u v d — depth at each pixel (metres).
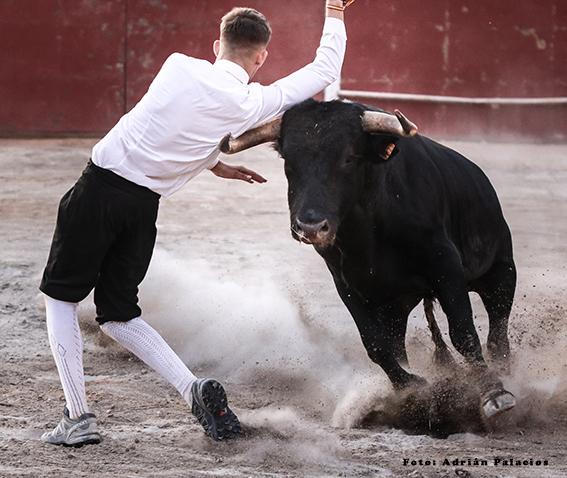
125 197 8.64
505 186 28.12
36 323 14.13
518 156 33.47
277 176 28.75
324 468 8.30
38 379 11.38
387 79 36.53
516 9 36.47
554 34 36.53
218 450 8.69
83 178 8.72
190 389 8.76
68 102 36.00
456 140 36.56
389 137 8.95
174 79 8.64
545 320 14.12
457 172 10.81
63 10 35.78
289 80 9.07
